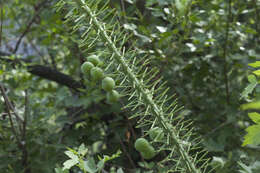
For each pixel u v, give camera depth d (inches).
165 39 47.2
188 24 46.8
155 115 28.7
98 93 52.1
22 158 50.1
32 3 71.0
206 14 50.7
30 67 63.7
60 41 62.6
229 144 44.9
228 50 51.3
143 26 46.3
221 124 47.0
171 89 48.8
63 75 63.4
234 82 53.5
